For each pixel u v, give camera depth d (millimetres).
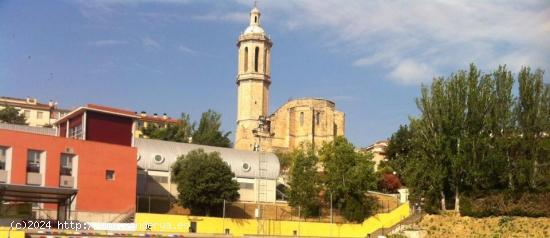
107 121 87875
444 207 91312
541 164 88875
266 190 109250
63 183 79188
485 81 92000
